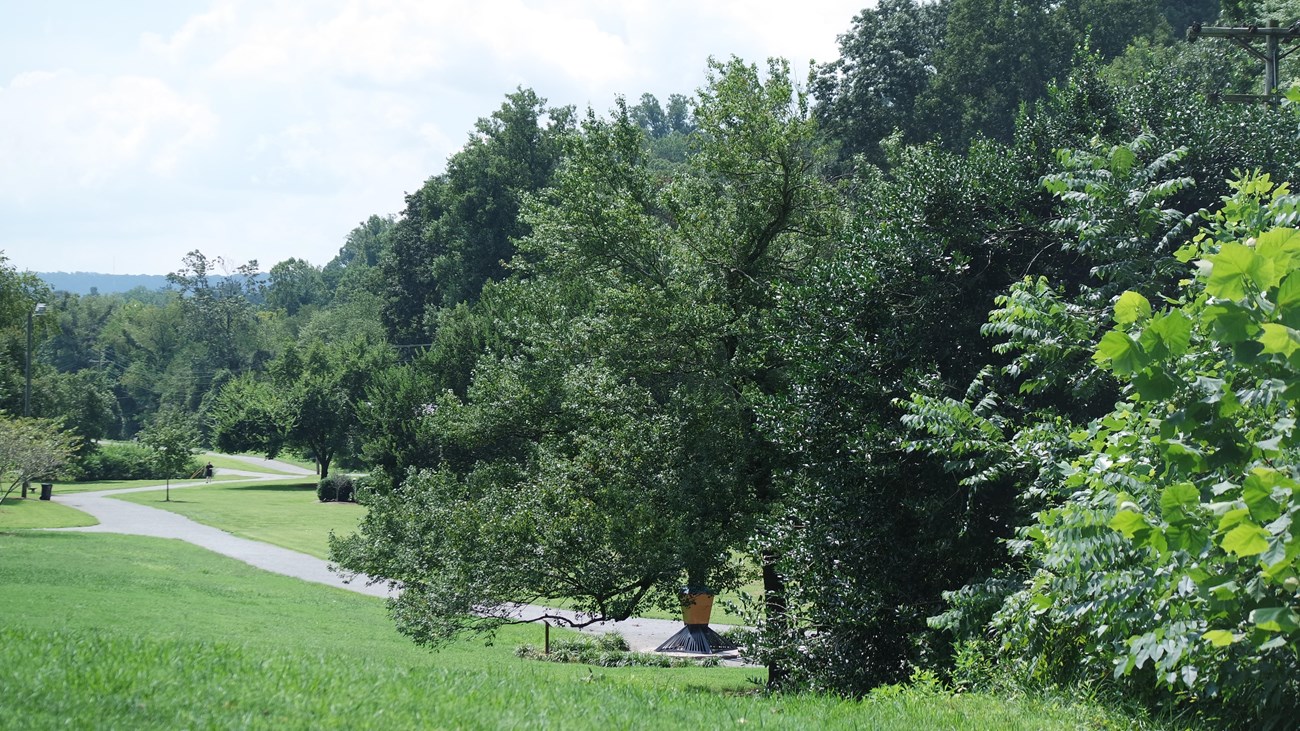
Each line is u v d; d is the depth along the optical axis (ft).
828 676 48.83
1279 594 20.04
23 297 220.43
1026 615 31.07
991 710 28.84
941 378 49.44
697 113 69.87
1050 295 37.37
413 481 75.87
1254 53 64.64
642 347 70.79
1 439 152.25
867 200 62.03
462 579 61.82
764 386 66.33
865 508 49.26
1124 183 42.01
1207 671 23.84
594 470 66.03
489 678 32.04
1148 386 19.04
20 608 70.69
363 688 27.27
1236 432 19.86
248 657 31.35
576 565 61.41
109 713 22.36
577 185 73.82
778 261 70.95
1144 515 20.81
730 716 28.17
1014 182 51.93
